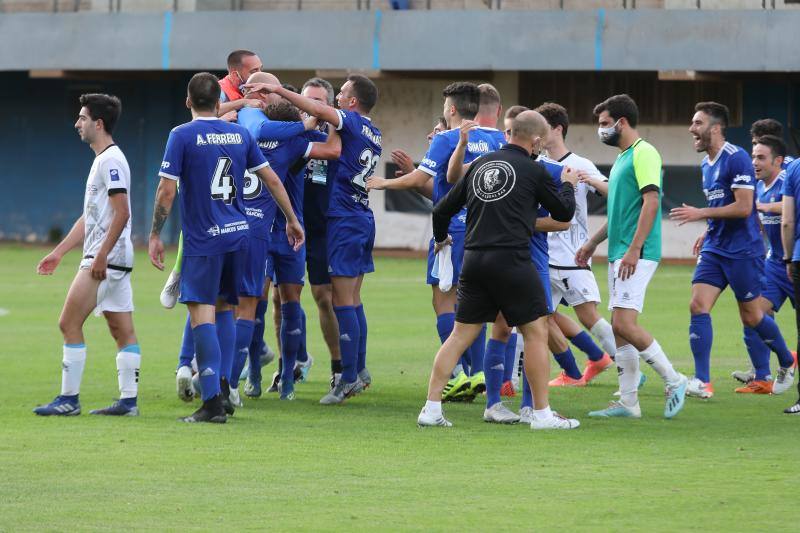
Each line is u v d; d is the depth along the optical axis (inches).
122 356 1048.8
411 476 809.5
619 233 1074.1
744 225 1214.3
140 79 3909.9
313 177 1202.6
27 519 689.6
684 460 866.8
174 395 1176.8
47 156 4057.6
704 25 3174.2
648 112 3469.5
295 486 778.2
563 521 692.1
